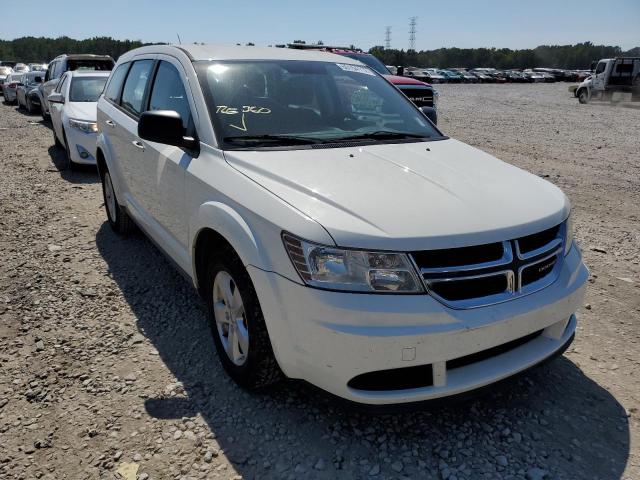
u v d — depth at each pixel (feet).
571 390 10.37
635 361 11.35
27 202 22.50
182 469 8.33
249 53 13.29
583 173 29.73
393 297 7.80
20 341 11.87
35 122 51.13
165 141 10.91
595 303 13.93
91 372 10.77
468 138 42.80
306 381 8.63
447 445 8.89
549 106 80.79
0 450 8.71
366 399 8.03
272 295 8.41
